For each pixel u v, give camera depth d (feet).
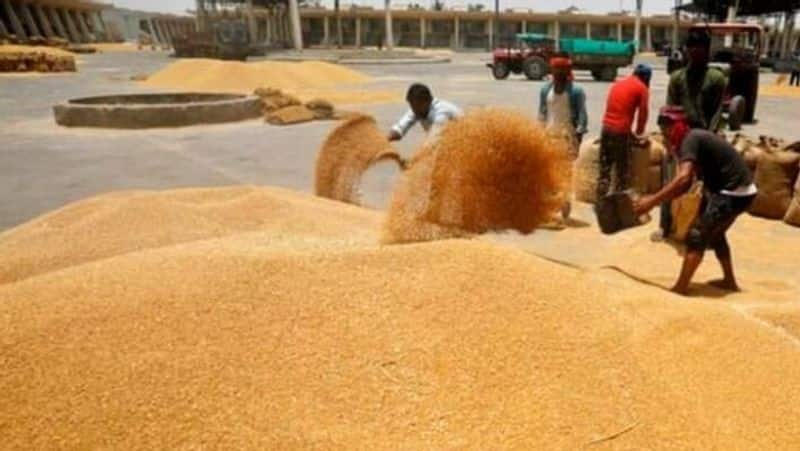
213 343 7.48
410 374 7.43
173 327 7.65
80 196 25.44
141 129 44.09
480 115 11.81
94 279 8.70
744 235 20.39
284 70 81.15
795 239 20.03
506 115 11.82
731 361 8.77
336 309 8.09
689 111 18.92
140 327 7.63
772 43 163.43
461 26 233.35
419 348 7.72
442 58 156.56
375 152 18.34
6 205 24.00
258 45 170.30
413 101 17.38
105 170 30.48
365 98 64.54
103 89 75.51
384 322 8.00
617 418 7.36
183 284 8.40
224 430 6.58
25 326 7.64
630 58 94.12
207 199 16.63
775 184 22.02
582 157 22.94
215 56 133.59
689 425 7.51
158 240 13.57
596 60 93.66
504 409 7.24
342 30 230.68
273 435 6.57
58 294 8.32
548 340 8.13
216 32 164.14
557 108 21.77
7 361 7.15
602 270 16.42
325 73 85.05
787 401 8.25
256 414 6.77
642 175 22.09
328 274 8.71
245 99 49.24
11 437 6.49
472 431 6.97
